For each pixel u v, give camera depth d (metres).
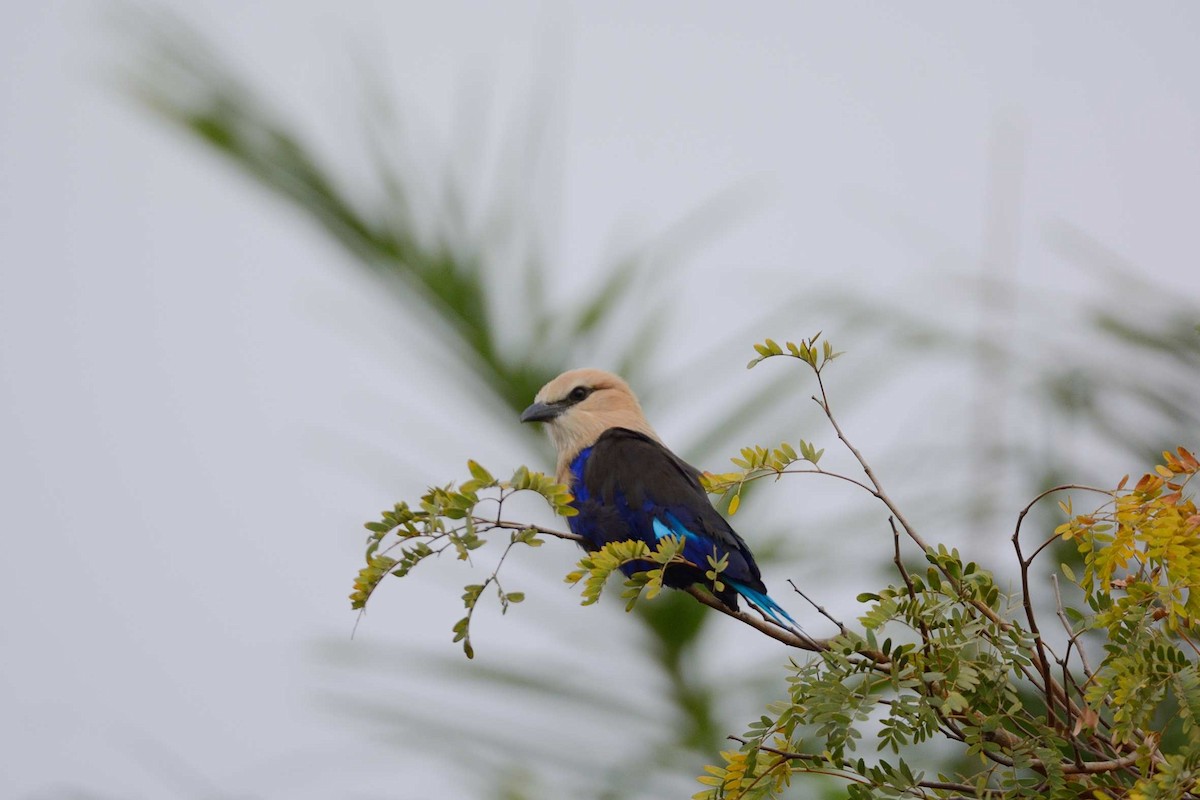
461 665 11.55
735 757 7.69
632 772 11.67
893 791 7.36
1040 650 7.66
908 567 11.16
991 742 7.57
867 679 7.47
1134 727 7.50
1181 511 7.62
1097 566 7.82
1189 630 7.91
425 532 7.80
